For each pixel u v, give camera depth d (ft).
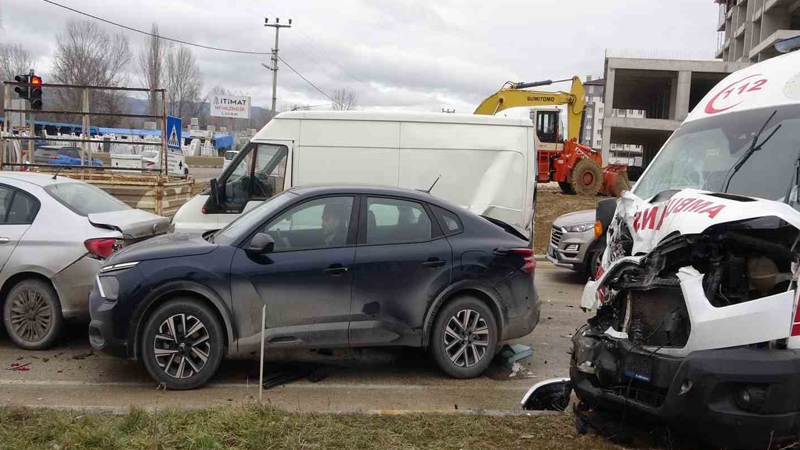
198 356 18.06
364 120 29.81
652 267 13.51
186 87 203.41
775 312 11.78
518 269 20.20
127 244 22.34
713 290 12.33
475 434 14.19
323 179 29.66
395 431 14.19
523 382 19.60
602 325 14.71
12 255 21.29
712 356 11.92
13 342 22.25
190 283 17.75
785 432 11.87
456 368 19.57
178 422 14.07
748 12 225.56
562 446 13.71
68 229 21.74
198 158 180.86
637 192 17.74
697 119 18.08
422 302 19.16
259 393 16.26
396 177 29.81
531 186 30.04
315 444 13.23
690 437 13.48
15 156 53.16
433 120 29.94
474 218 20.45
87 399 17.06
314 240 18.85
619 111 236.22
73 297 21.45
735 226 12.07
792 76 15.71
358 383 19.10
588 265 36.01
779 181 13.98
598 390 14.01
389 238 19.29
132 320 17.66
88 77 165.99
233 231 19.43
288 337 18.37
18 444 12.84
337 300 18.60
